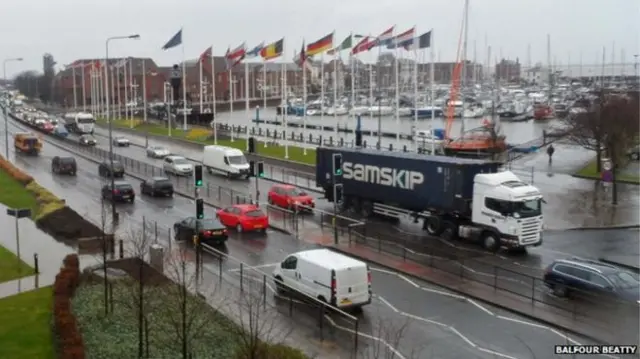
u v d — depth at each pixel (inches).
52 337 854.5
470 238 1444.4
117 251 1379.2
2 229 1598.2
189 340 818.8
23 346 828.0
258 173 1843.0
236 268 1261.1
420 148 2901.1
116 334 887.1
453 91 3363.7
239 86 6742.1
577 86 7396.7
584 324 940.6
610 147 1883.6
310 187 2171.5
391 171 1628.9
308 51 2741.1
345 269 988.6
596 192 1995.6
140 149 3432.6
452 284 1148.5
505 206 1363.2
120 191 1978.3
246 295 1067.9
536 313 991.0
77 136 3996.1
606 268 1039.6
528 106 5036.9
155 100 6446.9
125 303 932.0
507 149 2822.3
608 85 6712.6
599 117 2172.7
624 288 983.0
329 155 1833.2
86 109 5802.2
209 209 1873.8
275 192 1845.5
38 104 7509.8
